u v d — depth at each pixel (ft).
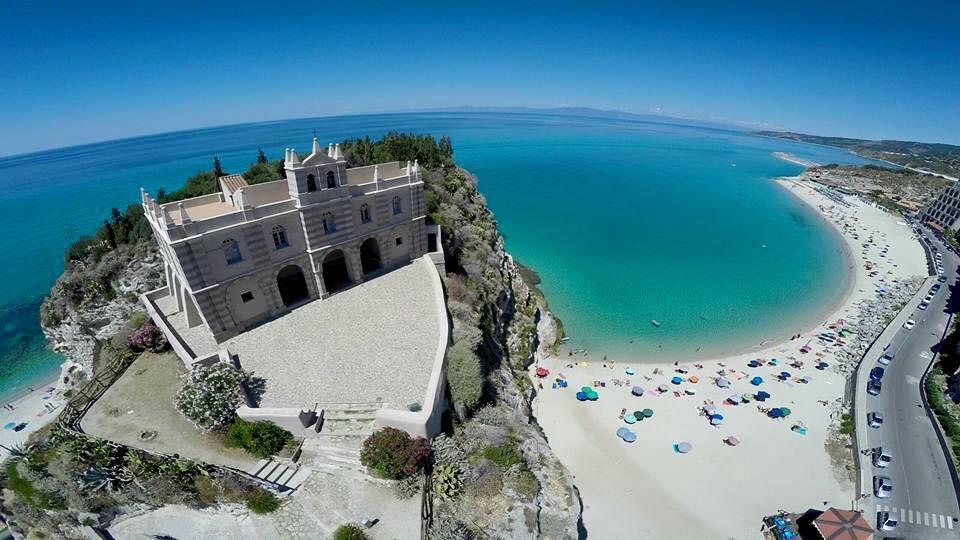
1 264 353.92
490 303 180.75
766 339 223.71
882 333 221.25
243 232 118.01
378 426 96.17
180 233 106.93
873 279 294.66
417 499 85.20
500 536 84.74
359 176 146.41
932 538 123.85
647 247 351.87
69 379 208.74
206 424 93.66
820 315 247.50
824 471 146.51
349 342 122.93
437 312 137.59
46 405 199.31
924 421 162.61
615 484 140.77
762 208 493.36
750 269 314.76
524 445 117.70
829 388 184.55
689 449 153.17
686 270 309.63
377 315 135.64
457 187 257.55
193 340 122.01
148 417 102.73
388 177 156.87
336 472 89.10
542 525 97.55
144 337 125.08
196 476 84.84
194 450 93.25
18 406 201.98
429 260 163.53
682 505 135.23
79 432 95.81
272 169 216.54
